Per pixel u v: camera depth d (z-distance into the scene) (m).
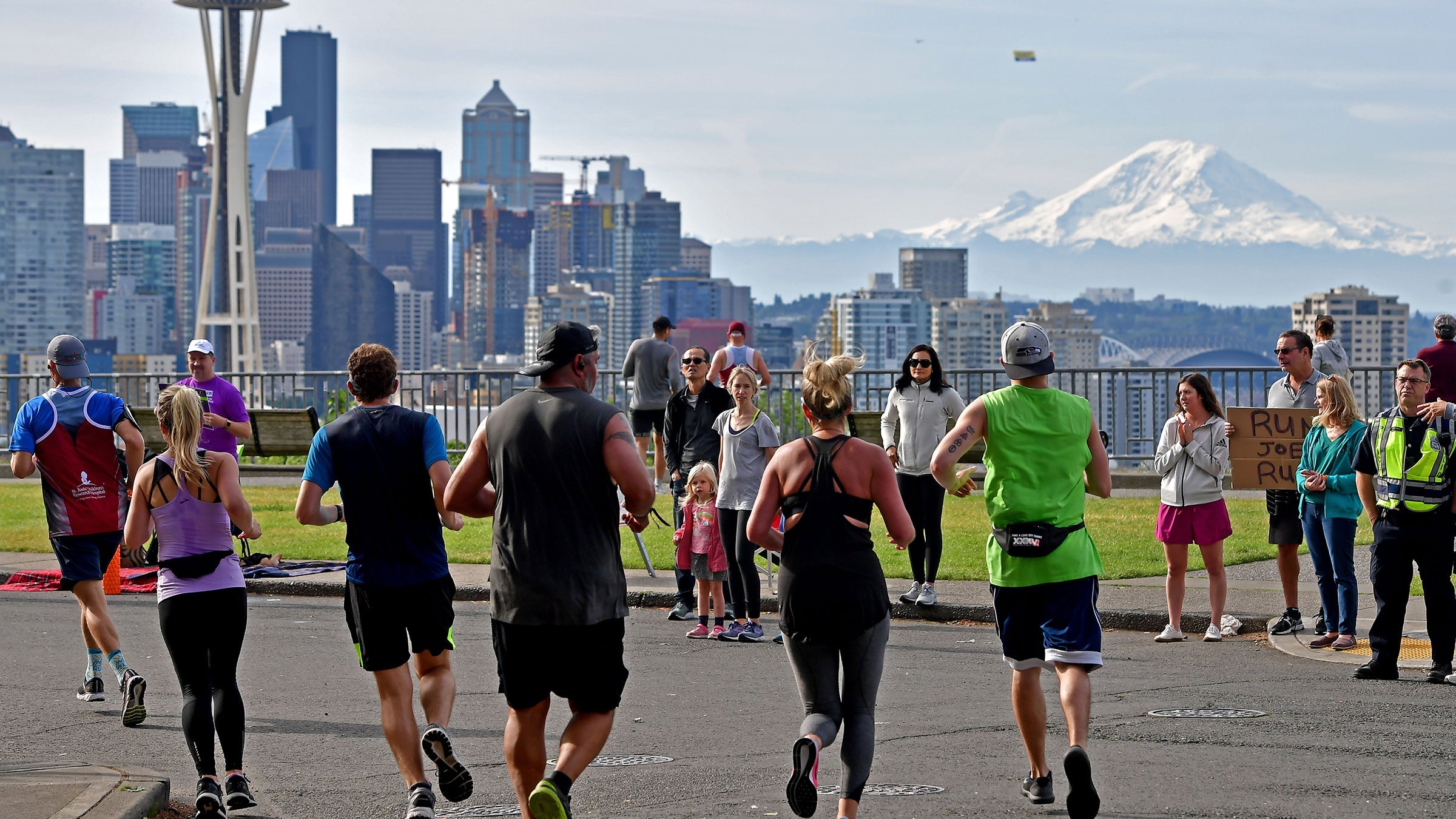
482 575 22.33
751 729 13.25
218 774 11.73
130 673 13.66
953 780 11.21
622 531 26.67
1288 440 17.78
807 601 9.88
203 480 11.09
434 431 10.73
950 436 10.62
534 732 9.73
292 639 18.25
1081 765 9.53
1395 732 12.55
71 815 9.63
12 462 14.12
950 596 19.98
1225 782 10.93
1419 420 14.79
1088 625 10.29
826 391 10.06
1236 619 18.00
